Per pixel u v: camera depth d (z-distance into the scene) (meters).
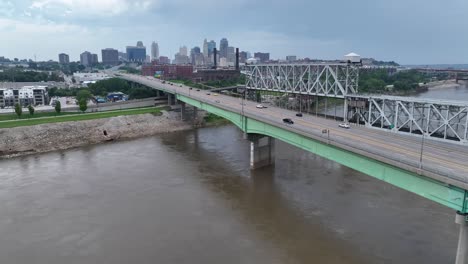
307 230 50.66
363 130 65.50
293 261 43.12
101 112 135.62
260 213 56.25
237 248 46.06
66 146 102.81
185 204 59.75
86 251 45.53
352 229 50.62
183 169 79.44
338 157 53.31
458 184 34.66
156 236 49.09
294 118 78.62
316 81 88.12
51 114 132.75
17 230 51.22
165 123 130.75
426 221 52.56
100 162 85.56
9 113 133.75
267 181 71.00
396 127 62.75
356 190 65.06
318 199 61.34
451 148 51.47
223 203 60.16
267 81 113.62
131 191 65.69
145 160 87.06
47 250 45.91
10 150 95.69
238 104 102.50
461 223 36.22
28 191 66.12
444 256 43.66
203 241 47.75
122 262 43.00
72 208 58.31
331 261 43.06
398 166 41.25
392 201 59.84
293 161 84.69
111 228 51.38
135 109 144.75
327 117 82.69
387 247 45.88
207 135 118.38
